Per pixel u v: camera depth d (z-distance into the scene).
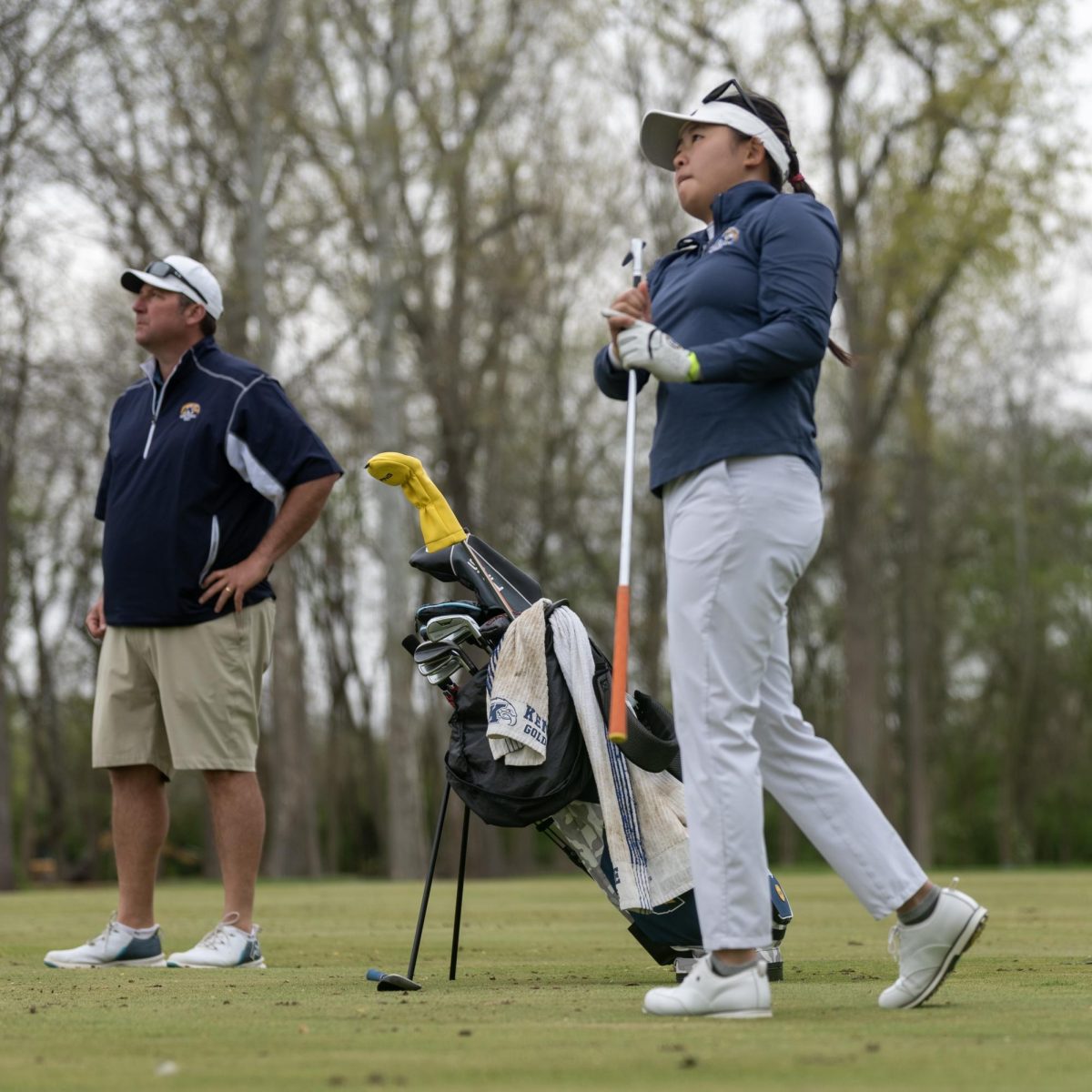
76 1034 10.57
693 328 12.16
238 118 80.19
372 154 83.00
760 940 11.38
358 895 39.91
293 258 85.19
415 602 114.50
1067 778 151.50
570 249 100.75
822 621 139.38
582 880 62.25
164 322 18.06
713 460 11.67
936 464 128.88
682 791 14.32
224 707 17.69
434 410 102.81
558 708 13.96
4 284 73.88
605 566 127.31
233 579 17.69
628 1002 12.50
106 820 152.38
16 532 124.56
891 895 11.73
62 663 131.00
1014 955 17.33
